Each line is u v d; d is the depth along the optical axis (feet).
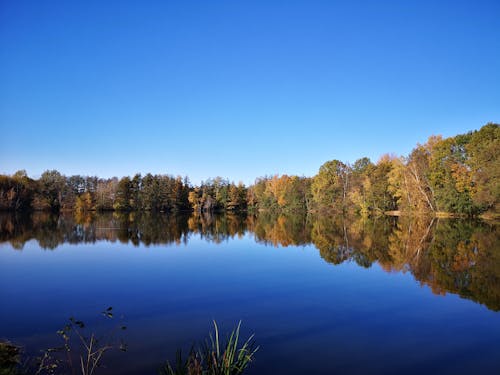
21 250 77.05
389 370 24.11
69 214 237.45
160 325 32.07
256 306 37.99
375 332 30.81
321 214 256.32
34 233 109.70
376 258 68.39
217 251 77.87
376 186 217.36
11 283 48.14
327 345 27.94
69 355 25.50
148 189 304.50
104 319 33.83
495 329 31.78
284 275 53.31
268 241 96.89
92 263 62.54
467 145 168.45
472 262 63.41
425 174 187.73
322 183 266.16
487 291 44.32
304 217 229.45
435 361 25.54
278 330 31.07
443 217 176.24
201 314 35.32
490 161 150.10
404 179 201.36
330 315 35.24
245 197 360.89
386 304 38.93
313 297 41.55
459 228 122.11
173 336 29.37
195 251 77.61
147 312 35.94
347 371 23.80
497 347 28.02
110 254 72.74
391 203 228.63
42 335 29.63
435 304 39.06
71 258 67.87
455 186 171.53
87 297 41.42
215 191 361.30
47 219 177.88
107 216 221.25
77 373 22.75
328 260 66.49
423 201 193.06
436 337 29.89
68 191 284.20
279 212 317.83
